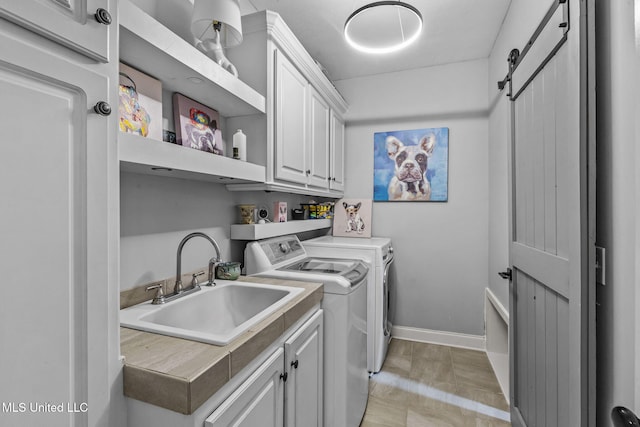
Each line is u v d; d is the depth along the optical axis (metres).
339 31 2.25
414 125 2.89
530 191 1.38
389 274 2.65
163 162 0.98
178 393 0.70
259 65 1.63
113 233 0.73
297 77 1.94
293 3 1.94
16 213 0.54
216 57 1.35
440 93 2.81
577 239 0.92
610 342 0.82
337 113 2.79
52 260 0.59
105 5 0.69
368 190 3.04
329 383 1.53
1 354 0.52
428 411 1.86
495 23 2.17
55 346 0.59
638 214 0.55
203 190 1.57
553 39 1.12
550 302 1.19
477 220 2.72
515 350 1.60
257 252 1.75
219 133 1.59
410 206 2.92
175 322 1.21
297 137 1.95
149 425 0.75
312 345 1.37
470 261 2.74
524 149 1.47
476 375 2.25
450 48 2.52
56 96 0.60
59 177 0.60
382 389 2.08
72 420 0.62
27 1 0.54
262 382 0.98
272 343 1.06
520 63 1.50
